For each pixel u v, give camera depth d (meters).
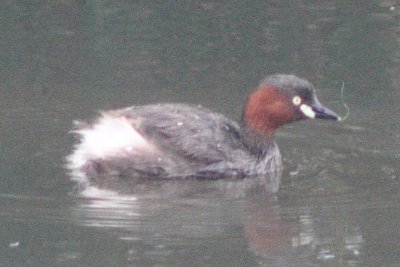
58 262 11.45
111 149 14.20
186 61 18.52
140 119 14.38
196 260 11.53
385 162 14.65
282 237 12.15
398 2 21.20
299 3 21.25
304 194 13.51
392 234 12.27
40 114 16.27
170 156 14.12
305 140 15.68
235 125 14.84
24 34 19.59
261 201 13.24
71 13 20.64
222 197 13.44
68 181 13.70
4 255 11.65
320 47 19.06
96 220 12.50
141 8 20.92
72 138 15.26
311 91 14.73
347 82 17.66
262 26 20.09
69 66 18.25
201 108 14.97
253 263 11.52
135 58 18.62
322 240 12.12
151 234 12.16
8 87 17.36
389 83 17.59
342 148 15.27
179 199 13.30
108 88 17.36
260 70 18.06
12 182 13.58
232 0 21.36
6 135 15.34
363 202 13.15
